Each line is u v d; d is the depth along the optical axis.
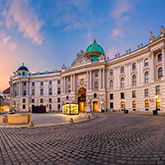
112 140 8.94
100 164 5.38
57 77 76.38
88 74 62.56
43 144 8.30
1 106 113.75
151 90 41.16
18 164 5.45
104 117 28.00
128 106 50.38
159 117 24.97
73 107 38.53
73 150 7.08
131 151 6.70
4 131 13.11
